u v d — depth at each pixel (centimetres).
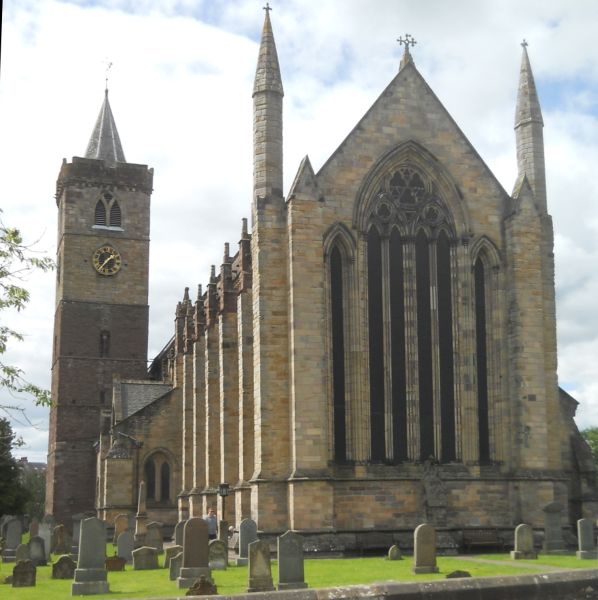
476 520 5941
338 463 5816
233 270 8044
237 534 6094
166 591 3766
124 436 9506
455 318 6228
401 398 6044
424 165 6297
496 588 1786
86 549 3759
